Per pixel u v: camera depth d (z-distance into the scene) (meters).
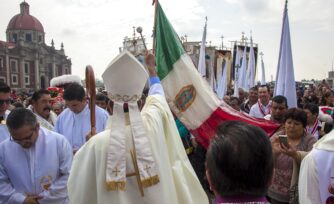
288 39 6.21
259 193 1.29
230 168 1.26
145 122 2.06
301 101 12.17
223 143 1.31
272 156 1.33
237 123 1.40
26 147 2.93
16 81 68.31
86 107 4.25
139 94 2.04
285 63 6.24
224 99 8.31
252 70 15.32
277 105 4.80
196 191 2.30
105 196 1.87
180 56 4.29
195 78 4.26
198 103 4.24
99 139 1.97
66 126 4.23
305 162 2.32
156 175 1.95
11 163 2.94
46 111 4.35
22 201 2.84
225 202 1.30
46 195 2.93
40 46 75.44
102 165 1.90
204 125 4.21
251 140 1.28
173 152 2.20
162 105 2.24
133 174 1.96
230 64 25.58
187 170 2.29
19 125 2.74
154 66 2.55
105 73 1.99
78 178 1.97
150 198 1.93
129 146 1.98
